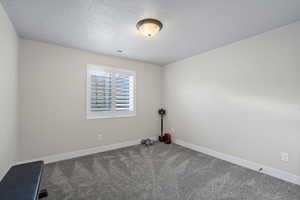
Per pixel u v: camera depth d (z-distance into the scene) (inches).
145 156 116.2
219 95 112.9
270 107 86.0
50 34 90.9
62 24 79.4
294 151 77.4
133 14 70.3
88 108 120.9
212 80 118.0
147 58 141.6
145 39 98.3
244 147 97.9
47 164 100.4
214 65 116.3
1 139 62.9
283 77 80.9
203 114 125.3
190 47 112.3
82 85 118.0
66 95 110.7
